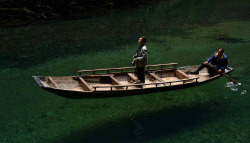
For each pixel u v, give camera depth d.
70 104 9.51
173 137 7.66
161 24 19.89
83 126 8.20
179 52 14.29
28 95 10.04
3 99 9.69
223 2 27.94
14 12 19.70
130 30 18.39
